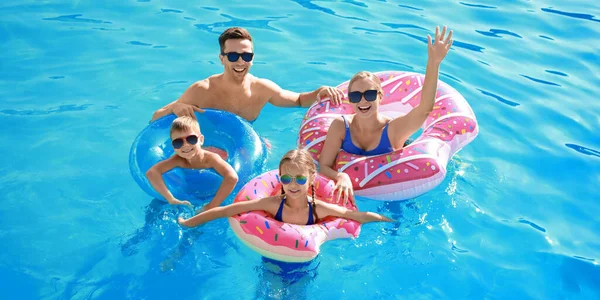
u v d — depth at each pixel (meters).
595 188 4.67
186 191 4.28
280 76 6.03
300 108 5.56
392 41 6.87
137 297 3.52
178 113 4.79
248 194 4.07
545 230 4.21
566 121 5.52
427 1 8.15
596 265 3.90
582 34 7.21
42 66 6.08
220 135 4.82
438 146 4.54
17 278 3.61
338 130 4.57
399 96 5.22
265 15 7.46
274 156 4.85
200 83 5.16
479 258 3.94
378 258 3.91
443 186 4.61
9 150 4.80
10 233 3.96
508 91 5.97
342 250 3.96
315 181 4.23
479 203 4.46
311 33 7.01
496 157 5.00
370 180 4.30
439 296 3.62
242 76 5.05
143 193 4.41
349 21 7.39
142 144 4.54
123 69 6.09
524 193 4.60
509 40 7.04
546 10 7.91
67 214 4.16
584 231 4.23
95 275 3.66
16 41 6.54
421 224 4.23
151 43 6.63
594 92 6.00
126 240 3.96
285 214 3.96
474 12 7.80
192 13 7.44
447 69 6.34
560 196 4.57
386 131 4.52
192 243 3.95
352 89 4.39
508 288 3.70
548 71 6.38
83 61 6.20
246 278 3.71
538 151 5.09
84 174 4.59
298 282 3.70
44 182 4.47
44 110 5.36
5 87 5.67
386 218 4.15
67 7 7.44
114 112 5.38
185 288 3.61
